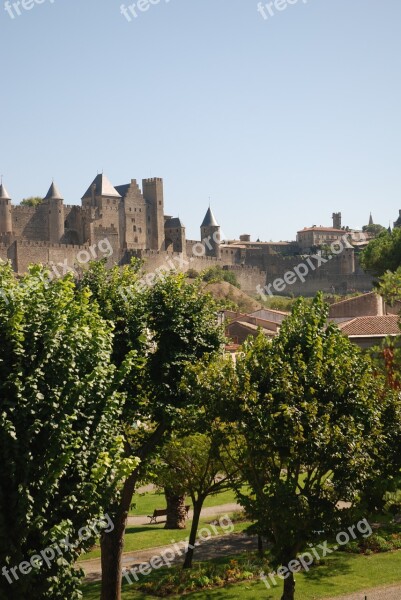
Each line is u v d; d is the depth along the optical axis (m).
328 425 24.05
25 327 20.08
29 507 18.53
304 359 26.70
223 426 26.58
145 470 31.58
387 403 26.42
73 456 20.22
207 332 30.78
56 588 20.00
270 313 84.19
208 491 34.09
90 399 21.42
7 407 18.94
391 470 27.02
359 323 59.72
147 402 30.39
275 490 24.48
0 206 170.25
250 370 25.80
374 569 32.81
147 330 30.14
